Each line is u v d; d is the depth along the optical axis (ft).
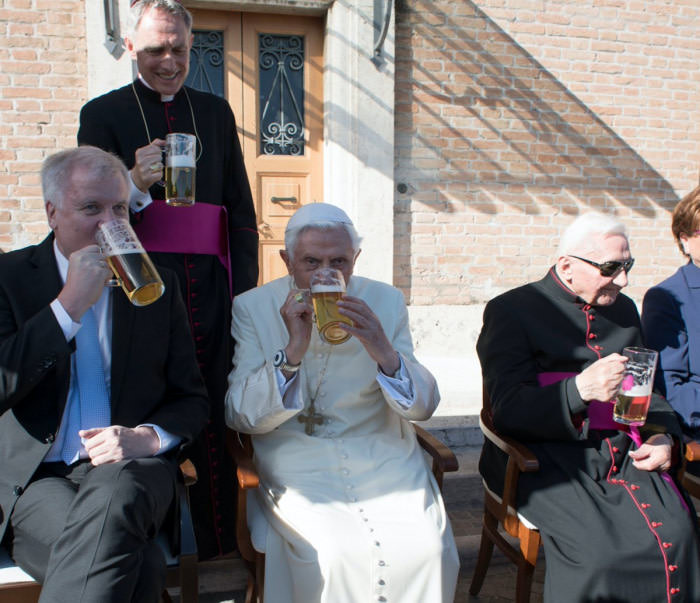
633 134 20.04
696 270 9.14
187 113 8.70
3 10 15.64
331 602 6.18
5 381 5.58
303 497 6.73
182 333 7.02
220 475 8.75
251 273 9.01
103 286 5.82
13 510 5.99
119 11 15.74
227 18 17.44
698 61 20.22
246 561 7.41
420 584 6.33
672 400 8.76
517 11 18.66
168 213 8.27
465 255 19.16
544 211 19.62
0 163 16.06
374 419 7.90
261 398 7.00
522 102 19.06
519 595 7.47
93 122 8.38
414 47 18.12
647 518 6.82
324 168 18.40
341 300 6.59
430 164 18.63
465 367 17.40
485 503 8.44
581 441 7.55
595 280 7.81
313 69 18.10
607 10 19.30
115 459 5.93
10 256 6.51
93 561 5.09
